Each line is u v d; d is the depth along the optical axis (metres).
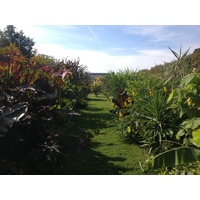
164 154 2.39
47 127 3.05
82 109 9.51
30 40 24.33
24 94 3.02
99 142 4.84
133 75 9.47
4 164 2.39
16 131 2.53
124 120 5.05
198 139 2.53
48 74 3.73
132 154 4.09
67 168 3.40
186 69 4.84
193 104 3.13
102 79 15.92
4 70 3.20
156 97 4.28
